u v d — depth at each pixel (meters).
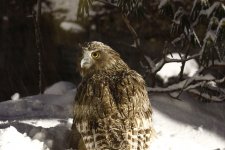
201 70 11.03
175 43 12.43
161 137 9.07
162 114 9.96
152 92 10.82
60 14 17.58
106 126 7.27
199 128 9.59
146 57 11.62
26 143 7.81
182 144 8.96
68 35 17.52
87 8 11.03
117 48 16.75
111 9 16.77
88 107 7.58
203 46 10.78
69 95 10.79
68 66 18.30
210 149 8.98
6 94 19.42
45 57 18.12
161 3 11.36
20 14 19.02
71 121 9.20
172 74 12.02
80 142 7.89
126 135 7.16
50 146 8.11
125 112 7.37
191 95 11.24
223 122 10.31
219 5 10.78
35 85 19.39
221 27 10.53
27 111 10.02
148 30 15.70
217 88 11.30
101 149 7.20
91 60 8.16
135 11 11.30
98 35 17.09
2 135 7.82
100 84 7.79
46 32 17.88
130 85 7.78
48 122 9.37
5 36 19.38
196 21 11.20
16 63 19.64
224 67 12.41
